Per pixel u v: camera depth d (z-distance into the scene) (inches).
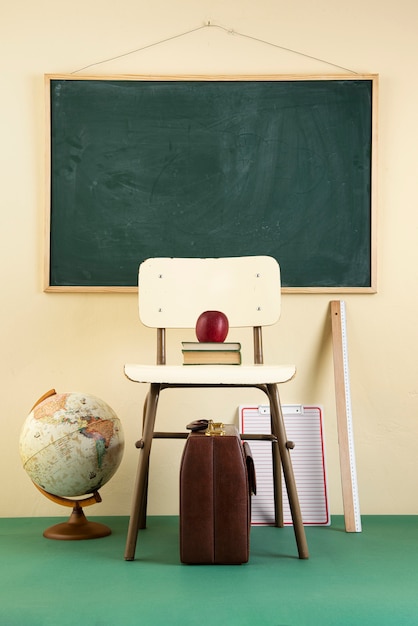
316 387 122.5
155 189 122.6
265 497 118.4
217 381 90.7
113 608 74.4
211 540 91.3
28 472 106.3
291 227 122.6
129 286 122.1
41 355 121.9
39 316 122.0
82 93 122.6
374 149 122.3
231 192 122.6
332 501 121.5
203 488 91.7
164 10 124.0
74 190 122.4
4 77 123.0
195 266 111.6
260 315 109.0
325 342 122.7
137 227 122.5
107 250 122.2
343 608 74.4
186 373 91.3
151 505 121.0
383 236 123.3
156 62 123.7
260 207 122.6
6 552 98.0
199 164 123.0
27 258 122.3
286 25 124.1
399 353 122.6
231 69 123.9
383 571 88.4
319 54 124.1
